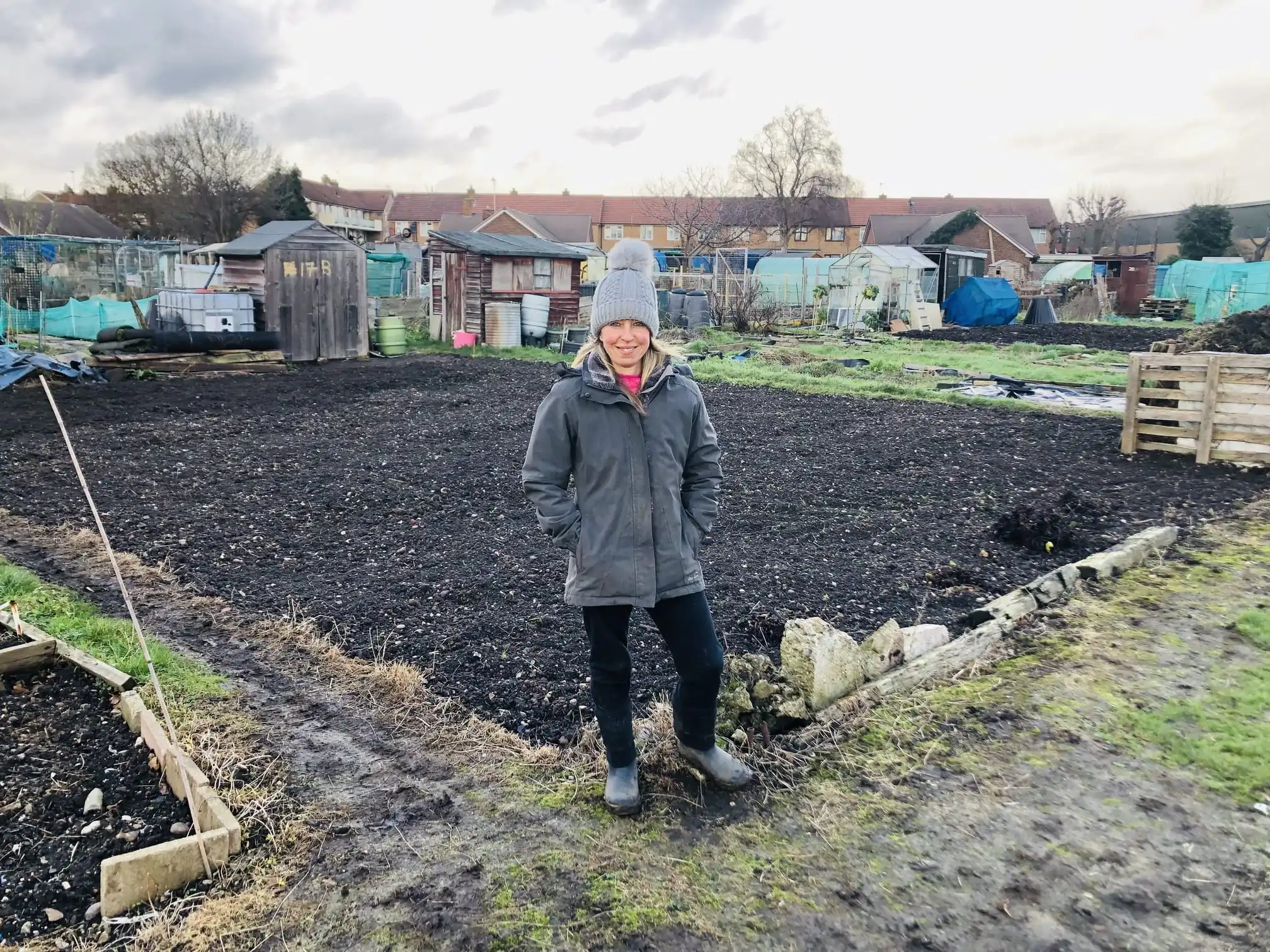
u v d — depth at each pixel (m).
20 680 3.78
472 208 76.44
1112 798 2.99
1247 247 64.12
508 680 3.88
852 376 16.77
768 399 13.50
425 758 3.25
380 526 6.32
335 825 2.82
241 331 17.23
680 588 2.82
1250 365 8.17
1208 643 4.22
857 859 2.69
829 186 71.62
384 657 4.12
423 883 2.55
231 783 3.02
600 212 74.31
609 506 2.77
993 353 22.19
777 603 4.75
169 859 2.52
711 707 2.95
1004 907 2.47
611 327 2.70
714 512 2.97
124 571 5.27
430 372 16.33
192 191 61.62
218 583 5.09
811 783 3.09
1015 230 61.00
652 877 2.60
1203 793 3.01
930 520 6.50
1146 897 2.51
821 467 8.38
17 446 9.14
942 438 10.04
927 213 75.19
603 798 2.98
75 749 3.25
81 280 26.45
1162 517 6.52
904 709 3.58
